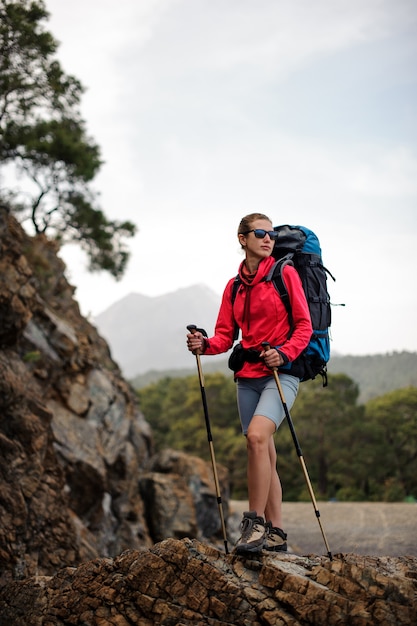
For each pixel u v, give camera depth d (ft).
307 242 15.06
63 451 38.96
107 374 52.26
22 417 30.63
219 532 56.13
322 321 14.52
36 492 29.73
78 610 14.30
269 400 13.87
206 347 14.92
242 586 12.79
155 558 13.57
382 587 11.89
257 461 13.44
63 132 61.05
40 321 42.88
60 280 61.62
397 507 68.59
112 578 14.17
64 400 42.42
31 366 39.60
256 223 14.39
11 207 63.36
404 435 214.28
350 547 39.58
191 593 13.06
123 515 45.11
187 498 51.62
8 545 27.66
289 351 13.41
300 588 12.21
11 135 58.39
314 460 201.57
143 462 56.85
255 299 14.23
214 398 250.37
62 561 29.76
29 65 51.08
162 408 307.17
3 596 16.33
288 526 55.47
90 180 66.08
